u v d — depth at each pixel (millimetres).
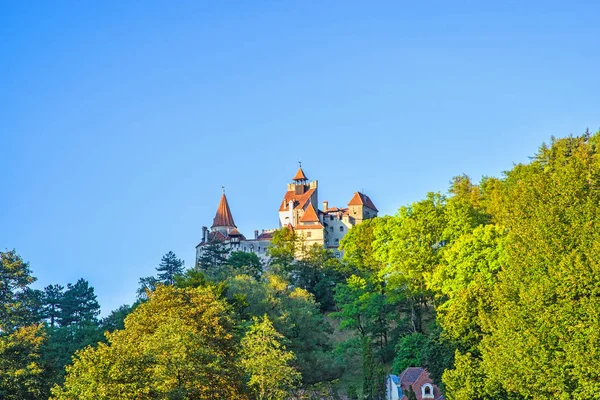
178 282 79312
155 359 49656
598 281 48656
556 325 49219
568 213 54750
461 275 77562
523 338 50875
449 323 66688
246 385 61156
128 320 62094
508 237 61219
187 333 53406
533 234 55688
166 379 49219
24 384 57281
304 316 87500
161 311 62125
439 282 82375
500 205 91875
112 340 57375
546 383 48406
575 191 56375
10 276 67812
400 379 79312
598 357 45531
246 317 80312
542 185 60969
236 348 63688
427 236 91188
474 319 64750
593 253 49719
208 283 78500
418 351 83125
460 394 55906
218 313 64562
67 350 85000
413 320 92000
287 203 192000
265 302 84250
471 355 64125
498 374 52750
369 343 83125
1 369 58344
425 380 77312
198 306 63188
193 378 50500
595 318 46781
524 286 54156
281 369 62594
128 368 46656
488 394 54938
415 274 90000
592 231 52438
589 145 92000
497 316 59469
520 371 50406
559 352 48406
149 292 67438
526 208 59812
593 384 45062
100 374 45750
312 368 80625
